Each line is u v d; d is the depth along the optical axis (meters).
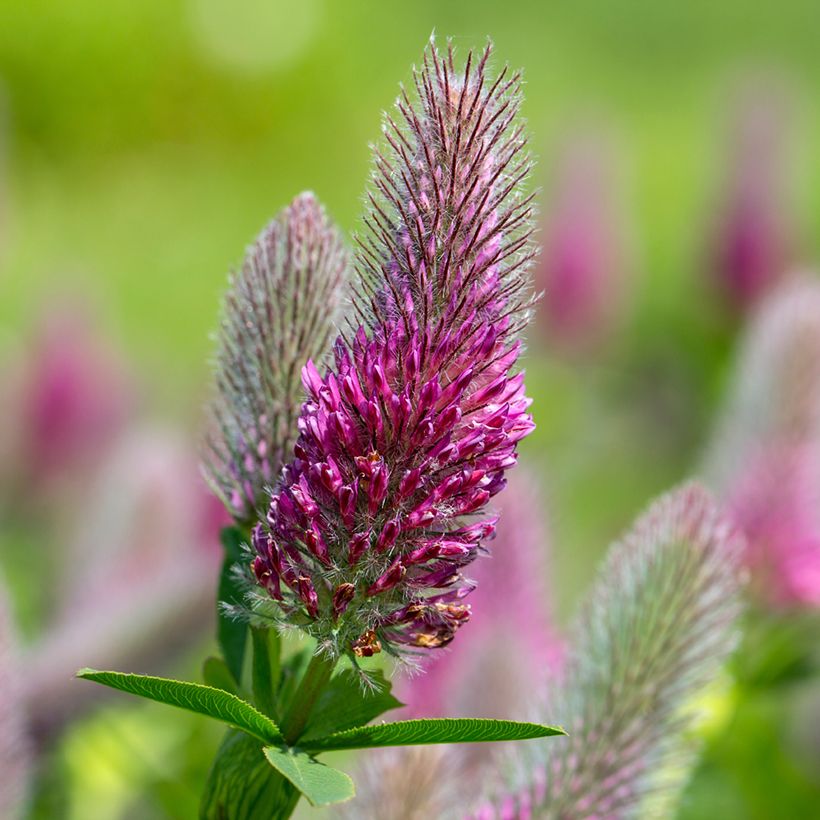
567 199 1.26
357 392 0.38
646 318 1.49
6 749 0.46
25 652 0.59
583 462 1.24
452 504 0.38
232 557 0.41
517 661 0.51
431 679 0.51
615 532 1.10
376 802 0.45
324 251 0.42
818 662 0.60
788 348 0.66
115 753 0.60
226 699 0.38
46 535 0.89
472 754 0.50
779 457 0.63
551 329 1.25
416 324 0.38
